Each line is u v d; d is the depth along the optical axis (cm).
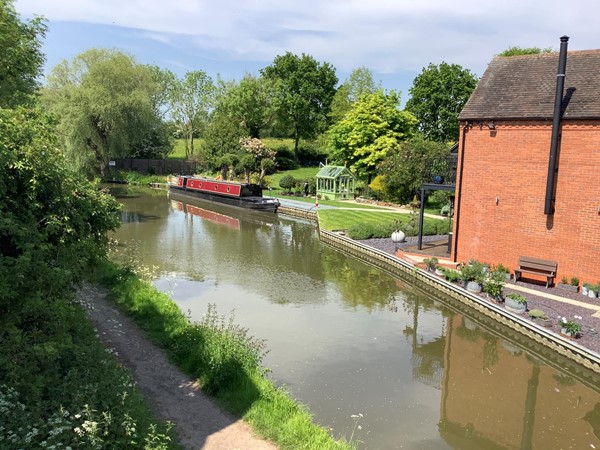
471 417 959
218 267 2070
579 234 1567
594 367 1094
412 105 5556
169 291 1700
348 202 4000
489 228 1784
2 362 612
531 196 1664
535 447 873
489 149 1750
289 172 5709
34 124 859
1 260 638
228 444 723
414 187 3391
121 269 1599
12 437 533
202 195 4475
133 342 1084
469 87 5350
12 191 755
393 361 1184
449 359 1235
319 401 971
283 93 6606
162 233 2822
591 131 1513
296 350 1217
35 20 2231
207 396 867
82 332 864
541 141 1625
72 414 614
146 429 672
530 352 1280
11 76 2005
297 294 1714
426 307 1633
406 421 920
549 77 1748
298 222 3378
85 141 4756
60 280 709
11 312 670
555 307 1412
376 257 2216
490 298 1509
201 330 1092
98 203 961
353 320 1469
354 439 848
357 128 4422
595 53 1728
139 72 5053
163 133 6425
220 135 5494
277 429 764
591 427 950
